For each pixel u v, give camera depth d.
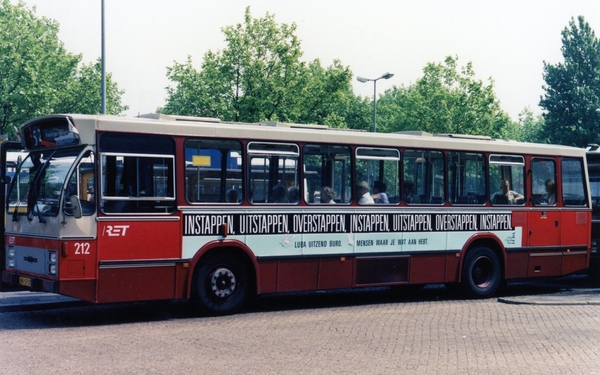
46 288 11.77
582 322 12.56
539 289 18.55
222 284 13.21
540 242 17.16
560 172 17.59
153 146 12.41
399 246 15.05
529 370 8.80
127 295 12.09
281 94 37.41
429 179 15.52
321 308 14.39
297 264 13.85
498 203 16.48
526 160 16.98
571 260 17.70
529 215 16.97
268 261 13.52
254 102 37.19
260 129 13.49
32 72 37.66
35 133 12.67
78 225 11.68
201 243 12.82
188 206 12.67
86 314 13.35
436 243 15.54
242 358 9.34
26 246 12.45
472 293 16.08
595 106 70.56
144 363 9.02
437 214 15.55
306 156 13.99
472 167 16.12
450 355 9.62
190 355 9.52
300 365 8.93
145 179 12.30
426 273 15.41
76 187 11.75
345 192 14.44
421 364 9.04
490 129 51.62
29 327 11.81
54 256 11.69
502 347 10.22
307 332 11.37
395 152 15.09
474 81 51.94
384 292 17.41
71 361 9.12
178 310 13.87
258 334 11.17
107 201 11.95
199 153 12.84
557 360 9.38
